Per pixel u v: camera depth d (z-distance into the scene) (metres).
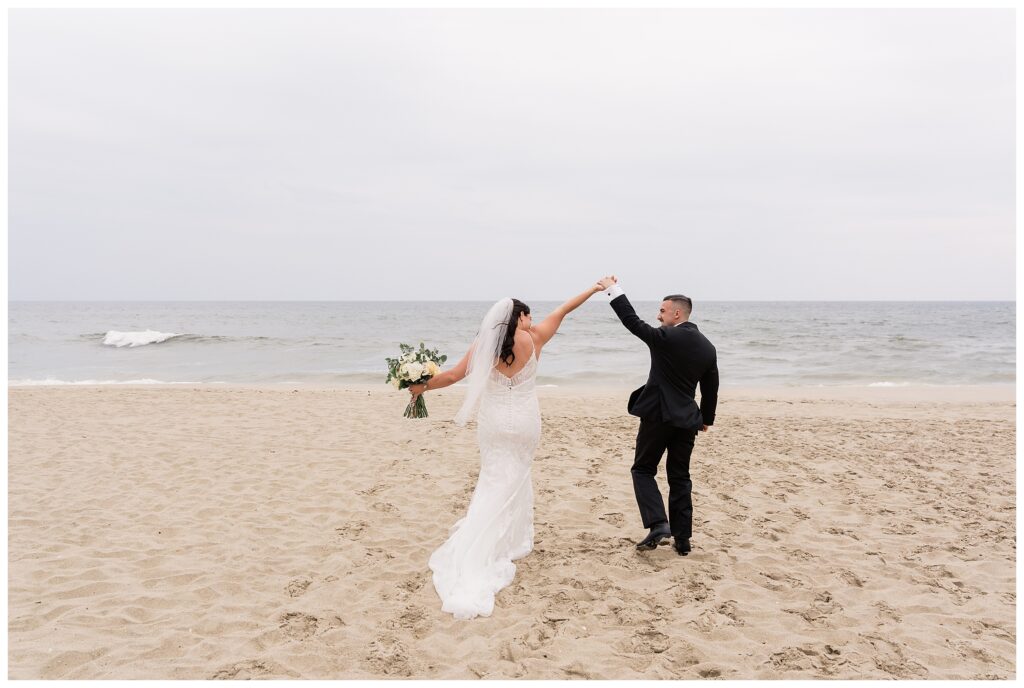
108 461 7.29
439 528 5.31
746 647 3.38
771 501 6.01
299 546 4.90
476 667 3.16
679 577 4.30
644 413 4.53
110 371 20.83
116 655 3.28
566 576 4.30
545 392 15.89
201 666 3.17
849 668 3.15
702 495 6.18
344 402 12.08
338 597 4.03
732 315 81.94
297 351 29.08
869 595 4.08
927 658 3.27
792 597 4.04
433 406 11.64
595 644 3.38
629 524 5.40
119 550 4.75
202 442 8.30
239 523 5.38
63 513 5.57
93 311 105.50
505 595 4.02
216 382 18.08
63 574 4.32
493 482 4.44
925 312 96.44
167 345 31.61
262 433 8.91
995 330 46.00
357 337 39.47
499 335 4.32
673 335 4.45
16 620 3.66
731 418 10.52
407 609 3.85
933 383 18.62
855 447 8.22
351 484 6.49
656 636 3.49
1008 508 5.84
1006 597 4.04
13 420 9.75
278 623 3.67
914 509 5.80
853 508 5.82
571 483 6.54
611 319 74.25
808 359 25.44
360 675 3.09
